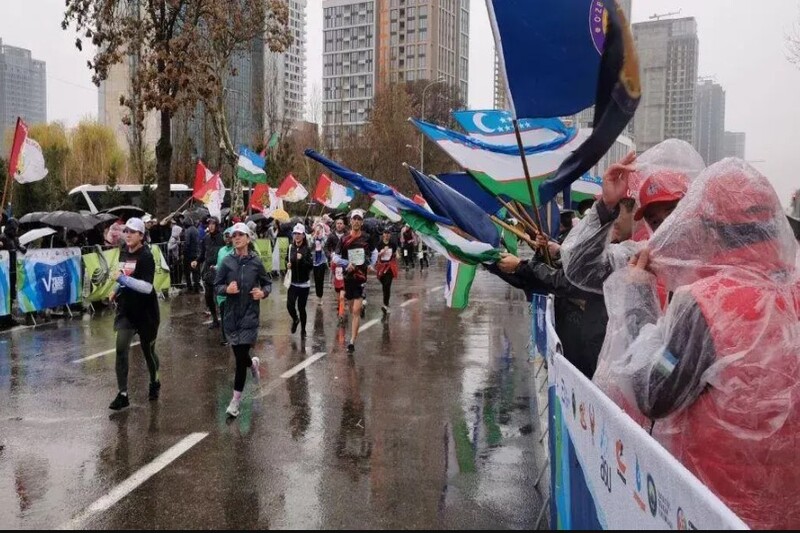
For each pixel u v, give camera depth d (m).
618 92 3.04
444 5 128.50
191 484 5.19
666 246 2.70
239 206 25.69
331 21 135.50
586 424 2.86
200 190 18.56
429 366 9.43
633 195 3.59
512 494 5.02
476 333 12.21
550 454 4.35
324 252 16.48
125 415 7.03
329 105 120.81
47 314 13.84
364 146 47.50
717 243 2.54
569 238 3.82
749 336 2.30
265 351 10.49
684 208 2.65
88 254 14.32
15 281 12.92
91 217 17.20
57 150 49.94
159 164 23.02
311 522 4.54
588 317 4.32
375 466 5.59
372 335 11.97
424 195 4.54
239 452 5.91
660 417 2.51
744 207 2.46
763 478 2.28
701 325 2.35
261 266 7.13
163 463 5.63
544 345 7.07
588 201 7.61
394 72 89.06
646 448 1.99
